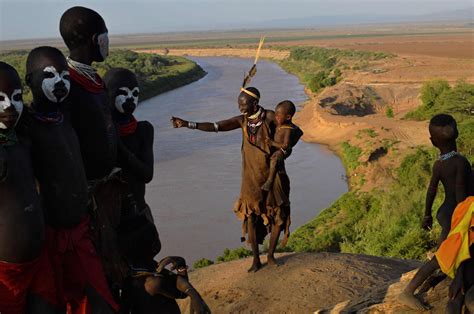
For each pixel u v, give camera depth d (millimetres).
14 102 4082
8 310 4422
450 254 6012
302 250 29422
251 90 9781
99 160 5027
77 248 4730
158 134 60812
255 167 10195
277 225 10680
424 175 39188
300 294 10172
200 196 41062
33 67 4430
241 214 10773
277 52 166000
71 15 4902
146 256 5781
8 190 4188
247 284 10961
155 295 5570
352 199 35969
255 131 9992
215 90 94688
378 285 9492
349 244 25484
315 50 149250
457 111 57312
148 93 89562
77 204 4672
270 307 10031
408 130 52406
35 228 4289
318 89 86375
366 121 57531
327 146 56188
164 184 44125
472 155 39062
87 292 4789
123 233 5645
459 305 5953
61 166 4523
